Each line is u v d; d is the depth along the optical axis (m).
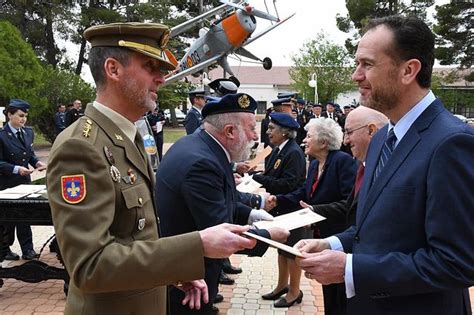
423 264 1.38
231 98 2.37
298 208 3.74
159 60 1.59
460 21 26.50
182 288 1.95
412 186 1.46
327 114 16.44
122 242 1.47
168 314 1.95
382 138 1.81
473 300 4.12
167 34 1.62
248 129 2.41
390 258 1.43
